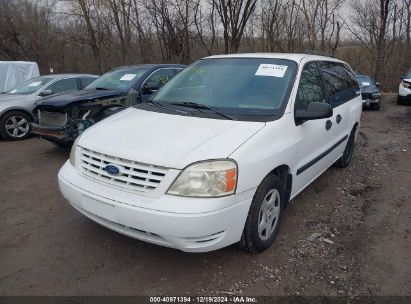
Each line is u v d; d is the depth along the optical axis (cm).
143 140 313
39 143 830
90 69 2600
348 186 540
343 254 358
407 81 1603
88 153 327
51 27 2748
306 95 409
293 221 423
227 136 314
